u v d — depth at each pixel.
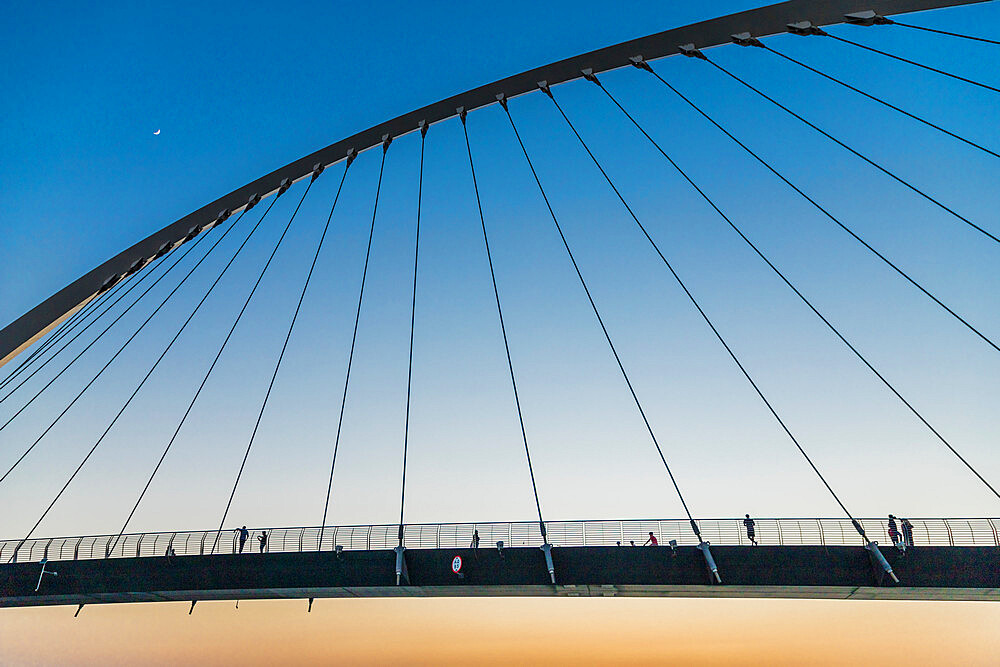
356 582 24.92
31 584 27.56
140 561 26.83
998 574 20.16
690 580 22.47
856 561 21.38
